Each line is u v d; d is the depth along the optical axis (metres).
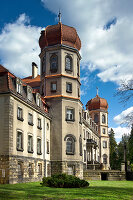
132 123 20.81
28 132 34.28
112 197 18.28
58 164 41.69
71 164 42.41
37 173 36.34
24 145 32.72
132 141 32.03
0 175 28.20
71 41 46.03
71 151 43.28
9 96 29.70
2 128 29.22
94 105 86.50
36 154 36.59
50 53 45.59
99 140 83.81
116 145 109.00
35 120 37.12
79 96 47.56
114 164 101.25
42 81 46.84
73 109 44.62
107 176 47.44
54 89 44.62
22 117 32.59
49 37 45.78
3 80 30.25
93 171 47.38
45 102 44.16
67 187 24.92
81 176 44.19
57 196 17.94
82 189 23.41
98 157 80.69
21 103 32.66
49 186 25.39
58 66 44.81
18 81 32.31
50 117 43.16
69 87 45.22
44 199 16.61
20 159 31.05
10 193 18.89
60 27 45.44
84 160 56.97
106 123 86.75
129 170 58.03
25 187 24.48
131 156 66.50
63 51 45.19
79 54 47.97
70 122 43.88
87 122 63.38
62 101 43.59
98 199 16.97
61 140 42.38
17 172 29.98
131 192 22.95
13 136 29.83
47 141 41.75
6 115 29.38
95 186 28.81
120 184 34.81
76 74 46.12
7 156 28.42
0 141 28.98
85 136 59.53
